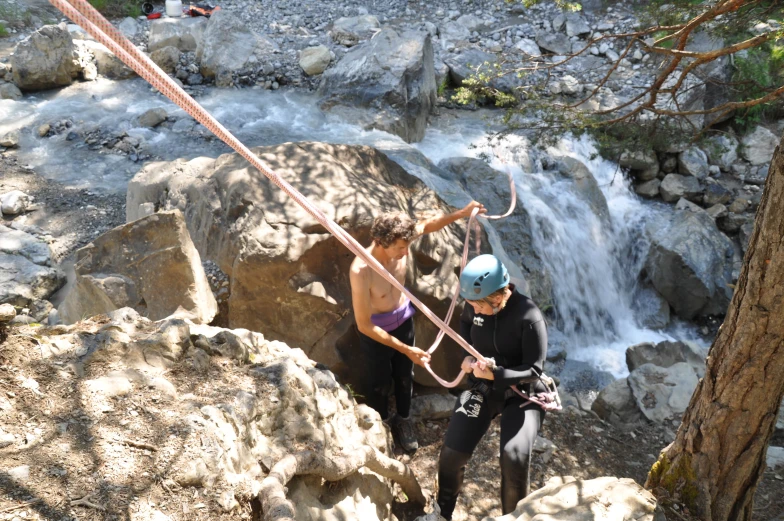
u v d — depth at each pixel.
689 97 9.90
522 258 7.91
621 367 7.66
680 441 3.46
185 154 8.64
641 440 5.05
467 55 11.59
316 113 10.08
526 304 3.46
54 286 5.96
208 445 2.42
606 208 9.09
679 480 3.46
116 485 2.18
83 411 2.46
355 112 9.88
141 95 10.11
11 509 2.00
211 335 3.23
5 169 8.01
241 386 2.93
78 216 7.22
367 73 10.01
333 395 3.48
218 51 10.79
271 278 4.36
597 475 4.62
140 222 4.31
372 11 13.53
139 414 2.51
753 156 9.92
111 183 7.93
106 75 10.55
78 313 4.55
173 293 4.29
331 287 4.48
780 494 4.49
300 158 4.90
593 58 11.94
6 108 9.30
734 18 5.70
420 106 10.07
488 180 8.19
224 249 4.55
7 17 11.44
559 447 4.87
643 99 10.53
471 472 4.39
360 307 3.74
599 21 12.74
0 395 2.44
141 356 2.86
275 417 2.93
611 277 8.88
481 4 13.76
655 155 9.69
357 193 4.67
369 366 4.05
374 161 5.34
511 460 3.37
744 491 3.37
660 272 8.70
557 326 8.13
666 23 5.80
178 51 10.80
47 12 12.06
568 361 6.93
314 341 4.48
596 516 2.85
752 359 2.99
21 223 6.98
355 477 3.18
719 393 3.18
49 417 2.41
